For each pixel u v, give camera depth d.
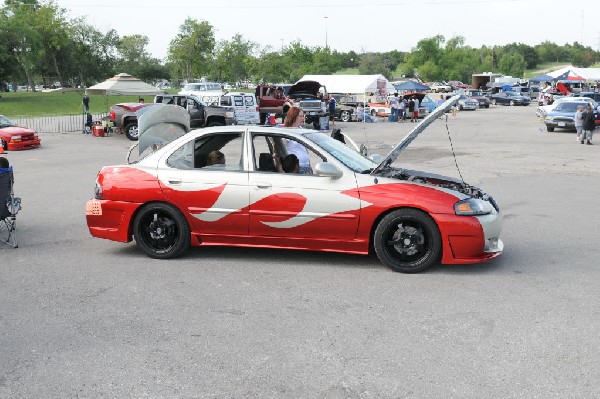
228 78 92.06
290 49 90.75
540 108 40.50
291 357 4.35
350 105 41.94
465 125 35.88
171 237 7.13
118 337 4.76
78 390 3.87
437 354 4.39
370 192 6.52
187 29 89.56
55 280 6.35
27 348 4.56
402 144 6.64
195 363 4.26
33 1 97.12
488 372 4.08
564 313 5.24
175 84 116.56
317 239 6.72
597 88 66.81
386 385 3.91
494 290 5.90
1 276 6.51
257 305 5.50
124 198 7.13
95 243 8.05
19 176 15.16
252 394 3.80
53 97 81.38
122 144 25.05
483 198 6.80
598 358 4.30
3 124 23.70
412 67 111.56
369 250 6.71
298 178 6.74
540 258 7.12
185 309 5.40
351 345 4.56
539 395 3.75
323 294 5.80
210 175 6.95
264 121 36.03
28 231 8.84
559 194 12.04
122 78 31.30
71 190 12.84
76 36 105.50
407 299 5.64
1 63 86.62
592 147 22.75
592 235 8.36
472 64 125.69
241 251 7.51
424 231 6.47
